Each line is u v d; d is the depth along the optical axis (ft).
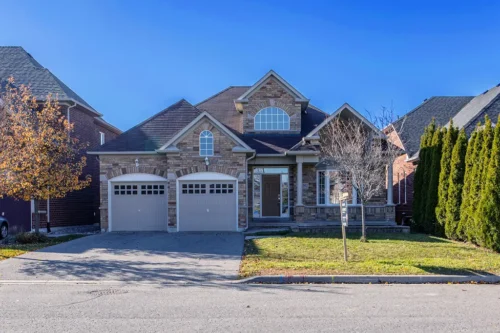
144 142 54.39
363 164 44.73
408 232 51.80
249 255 34.17
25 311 19.62
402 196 70.54
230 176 51.98
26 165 38.86
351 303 20.85
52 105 52.54
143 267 29.94
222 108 68.59
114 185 53.21
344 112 51.88
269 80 60.80
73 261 32.24
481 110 57.52
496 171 37.09
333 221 55.62
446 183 47.06
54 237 47.75
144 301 21.40
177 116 58.23
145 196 53.16
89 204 66.44
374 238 45.01
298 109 60.39
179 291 23.62
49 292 23.48
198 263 31.17
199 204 52.06
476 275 26.30
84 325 17.47
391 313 19.12
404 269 27.48
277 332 16.57
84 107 62.85
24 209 55.42
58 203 58.49
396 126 66.85
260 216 59.67
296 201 56.18
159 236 46.73
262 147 56.18
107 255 34.81
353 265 28.76
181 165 51.98
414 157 62.90
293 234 48.39
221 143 52.21
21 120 40.91
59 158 45.78
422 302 21.07
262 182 59.98
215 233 49.29
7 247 39.50
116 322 17.88
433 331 16.69
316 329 16.89
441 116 75.87
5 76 60.39
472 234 39.88
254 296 22.35
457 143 45.55
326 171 56.59
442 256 33.32
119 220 52.95
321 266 28.53
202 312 19.34
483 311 19.48
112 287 24.70
